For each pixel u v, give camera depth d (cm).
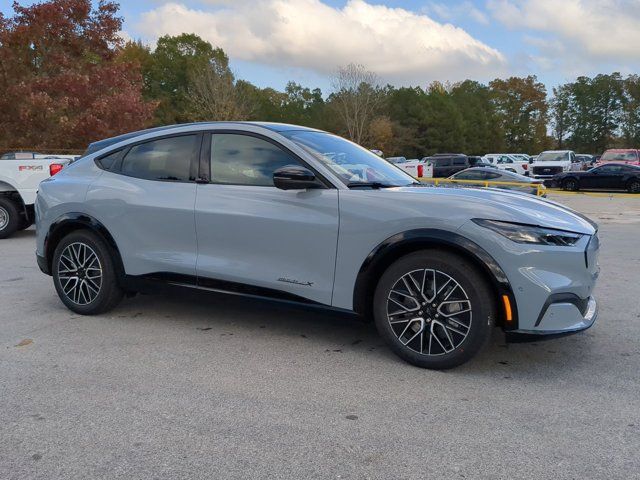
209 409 314
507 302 341
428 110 7488
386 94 6550
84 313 493
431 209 359
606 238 1056
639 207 1783
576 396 333
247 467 256
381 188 400
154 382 352
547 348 416
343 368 376
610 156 3045
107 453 268
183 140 457
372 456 266
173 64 5841
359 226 374
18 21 1833
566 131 10044
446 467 256
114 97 1875
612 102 9500
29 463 260
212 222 424
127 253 465
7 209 970
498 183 1593
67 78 1781
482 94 9206
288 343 425
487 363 386
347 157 437
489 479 247
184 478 248
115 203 466
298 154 407
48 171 986
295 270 400
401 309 373
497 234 341
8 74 1802
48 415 307
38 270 700
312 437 284
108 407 317
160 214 446
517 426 295
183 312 508
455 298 356
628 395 335
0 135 1781
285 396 332
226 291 427
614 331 457
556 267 342
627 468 255
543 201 399
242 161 428
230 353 404
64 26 1858
